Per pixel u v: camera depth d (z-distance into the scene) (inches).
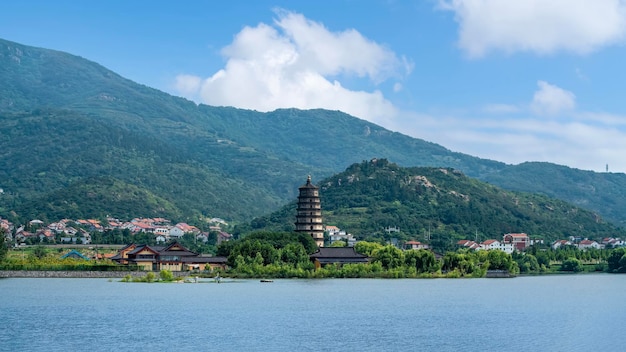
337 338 7317.9
